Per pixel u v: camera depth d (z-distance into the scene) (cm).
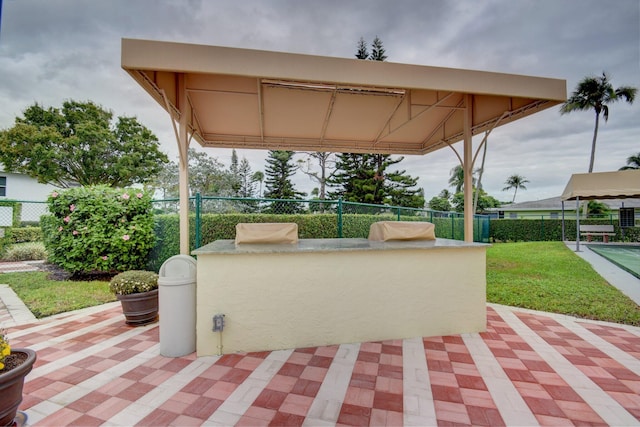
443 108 497
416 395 227
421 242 380
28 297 505
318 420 198
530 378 251
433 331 342
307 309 311
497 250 1146
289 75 310
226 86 414
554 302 475
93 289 558
